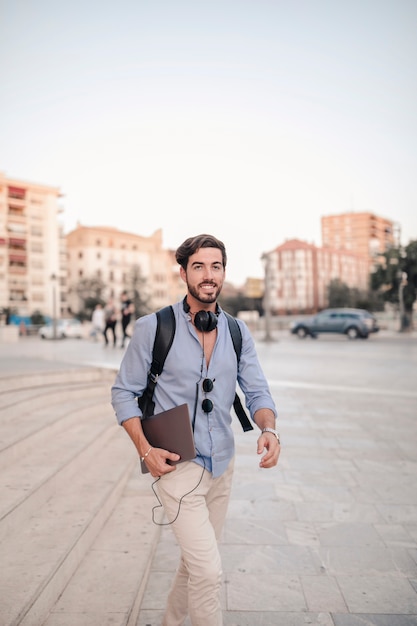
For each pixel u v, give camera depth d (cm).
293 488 434
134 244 8812
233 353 203
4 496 299
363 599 266
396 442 589
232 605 260
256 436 623
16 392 572
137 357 195
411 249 3272
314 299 11181
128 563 279
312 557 311
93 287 7475
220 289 197
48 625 220
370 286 3453
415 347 2084
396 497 413
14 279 6744
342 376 1182
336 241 14375
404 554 316
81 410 565
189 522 187
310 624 245
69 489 357
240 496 415
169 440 187
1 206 6625
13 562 247
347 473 475
